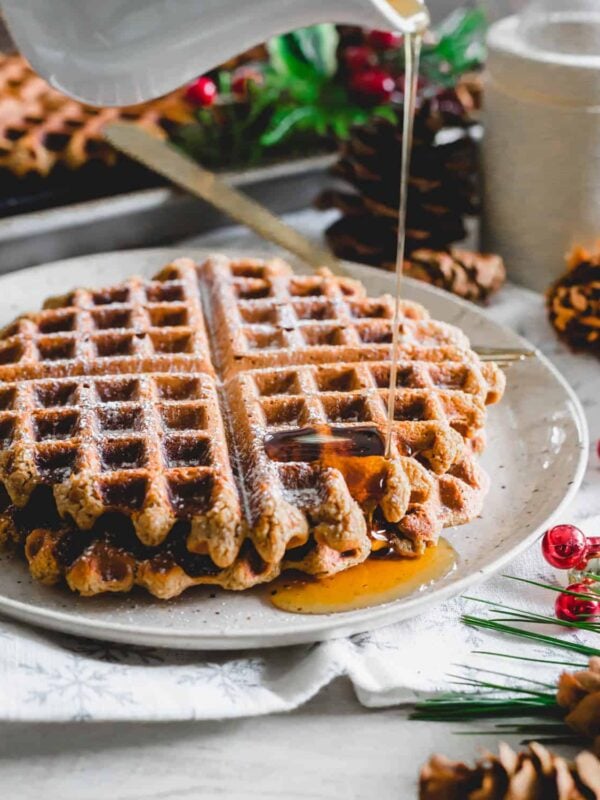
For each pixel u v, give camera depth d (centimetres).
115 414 50
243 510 47
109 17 46
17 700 43
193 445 49
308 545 47
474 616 48
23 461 48
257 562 46
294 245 65
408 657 46
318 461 48
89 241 68
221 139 73
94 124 69
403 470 48
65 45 47
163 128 72
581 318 62
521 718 44
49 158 67
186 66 48
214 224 72
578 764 40
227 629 44
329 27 72
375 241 68
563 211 65
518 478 53
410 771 43
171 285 59
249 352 54
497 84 65
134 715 43
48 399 52
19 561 48
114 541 47
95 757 43
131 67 48
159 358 54
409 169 67
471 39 77
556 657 46
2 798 42
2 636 45
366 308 58
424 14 47
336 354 54
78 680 43
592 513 53
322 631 44
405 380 53
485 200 69
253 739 44
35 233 66
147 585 46
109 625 44
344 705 45
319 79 73
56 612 45
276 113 72
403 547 48
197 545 45
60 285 64
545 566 50
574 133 63
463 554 49
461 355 54
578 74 62
